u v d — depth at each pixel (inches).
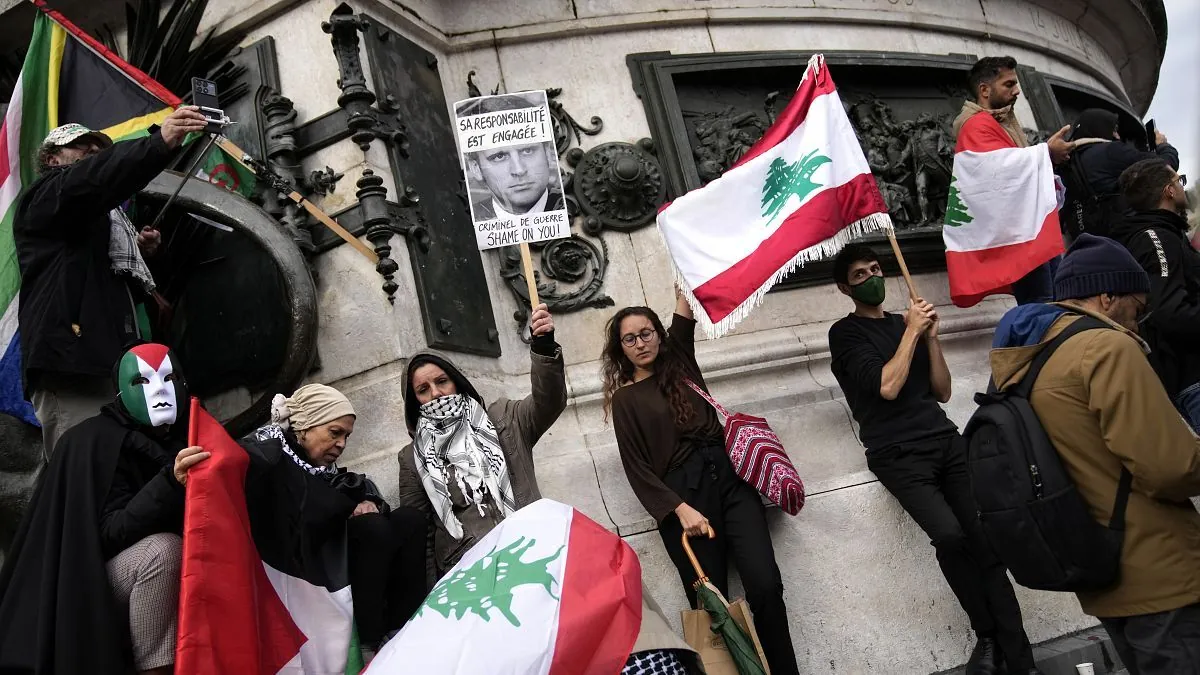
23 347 151.5
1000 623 171.0
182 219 211.0
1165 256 182.1
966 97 288.5
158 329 210.2
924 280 253.1
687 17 253.4
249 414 195.2
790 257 191.5
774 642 164.2
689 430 176.4
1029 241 219.6
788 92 262.8
